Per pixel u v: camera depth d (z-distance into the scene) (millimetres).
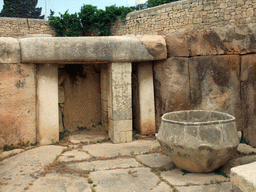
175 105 5664
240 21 8211
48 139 5121
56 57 4805
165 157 4266
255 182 1933
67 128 6184
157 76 5836
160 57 5520
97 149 4820
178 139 3324
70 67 6176
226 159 3400
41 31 12789
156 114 5922
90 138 5621
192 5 9477
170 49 5648
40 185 3188
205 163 3299
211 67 5273
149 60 5477
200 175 3449
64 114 6168
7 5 18031
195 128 3268
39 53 4719
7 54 4652
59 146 4984
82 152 4656
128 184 3227
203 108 5422
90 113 6422
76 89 6266
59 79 6016
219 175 3434
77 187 3164
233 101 5160
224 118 3930
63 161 4086
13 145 4816
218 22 8805
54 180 3355
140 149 4809
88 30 14016
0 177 3432
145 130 5793
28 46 4688
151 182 3275
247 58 4883
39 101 5043
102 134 5957
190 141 3229
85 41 4898
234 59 5094
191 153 3238
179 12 9961
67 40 4836
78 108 6301
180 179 3328
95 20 13430
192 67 5477
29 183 3230
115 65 5168
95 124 6453
